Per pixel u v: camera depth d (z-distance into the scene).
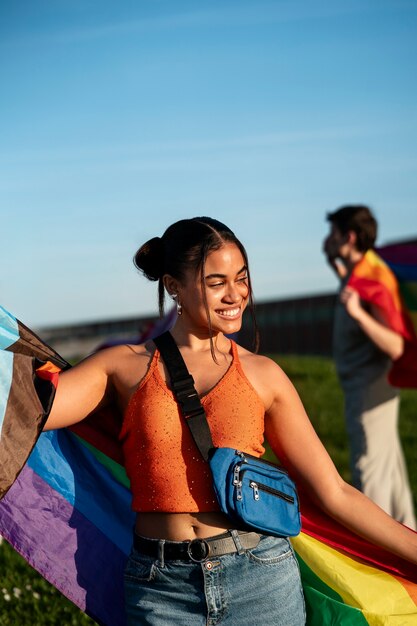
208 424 3.20
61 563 3.62
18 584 5.88
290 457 3.41
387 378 7.16
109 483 3.72
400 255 7.48
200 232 3.35
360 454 7.17
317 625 3.65
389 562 3.68
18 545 3.59
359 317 7.02
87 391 3.37
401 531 3.42
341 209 7.43
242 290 3.37
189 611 3.17
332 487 3.41
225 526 3.16
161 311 3.53
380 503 7.12
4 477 3.16
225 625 3.15
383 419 7.17
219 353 3.37
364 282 7.20
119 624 3.66
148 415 3.23
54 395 3.23
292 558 3.29
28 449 3.19
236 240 3.38
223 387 3.25
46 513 3.64
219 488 3.09
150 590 3.21
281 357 19.59
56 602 5.59
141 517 3.27
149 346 3.39
